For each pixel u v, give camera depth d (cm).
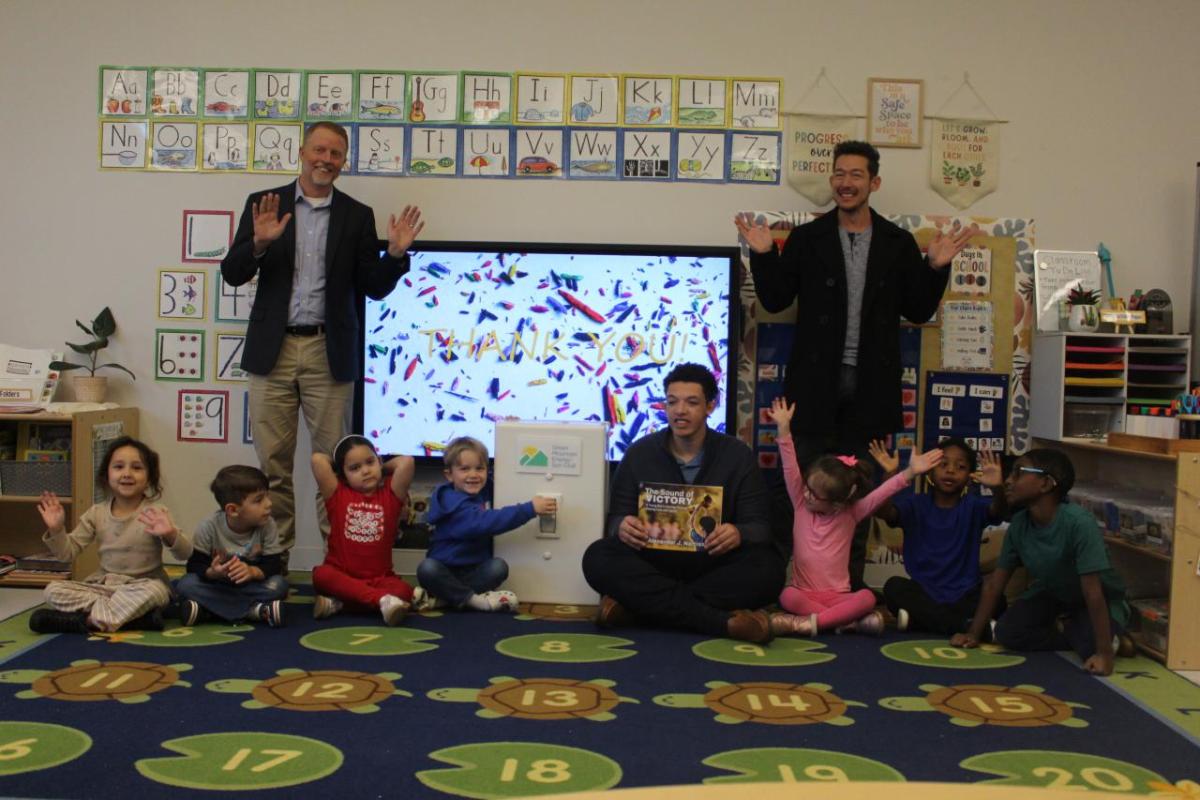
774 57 371
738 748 199
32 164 379
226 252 377
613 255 362
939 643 289
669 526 304
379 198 375
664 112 371
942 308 369
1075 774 190
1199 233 366
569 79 372
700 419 313
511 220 374
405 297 364
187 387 378
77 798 171
